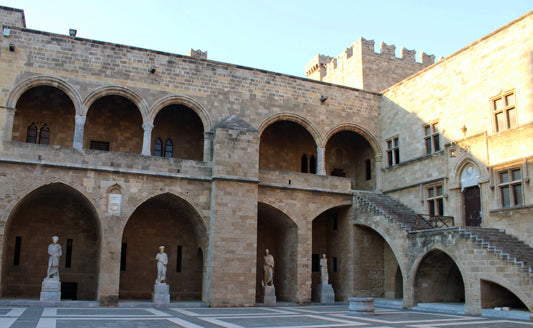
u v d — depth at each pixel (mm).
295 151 43500
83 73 33156
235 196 33094
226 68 37125
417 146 37688
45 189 31609
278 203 35906
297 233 36250
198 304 32000
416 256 31359
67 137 36438
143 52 34969
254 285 32500
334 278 40125
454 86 34844
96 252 35188
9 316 21984
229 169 33312
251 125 37062
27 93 35844
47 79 32250
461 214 33125
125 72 34250
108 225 30797
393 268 37875
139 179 32062
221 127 33719
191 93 35750
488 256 26375
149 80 34781
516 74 30375
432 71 37000
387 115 41469
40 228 34500
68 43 33219
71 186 30562
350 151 45500
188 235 37969
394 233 33625
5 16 33469
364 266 37969
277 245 39688
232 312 27297
